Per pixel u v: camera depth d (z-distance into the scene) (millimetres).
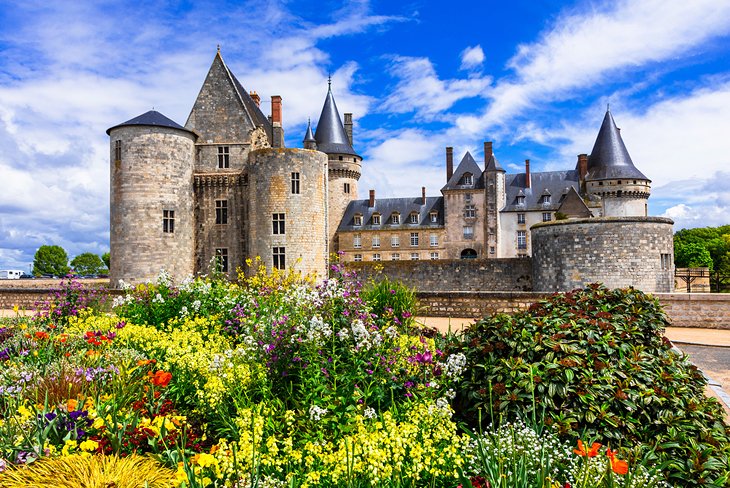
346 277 11414
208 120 34031
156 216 30156
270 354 6062
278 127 38688
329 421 4883
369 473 3801
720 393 8469
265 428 4742
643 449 4562
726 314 16625
